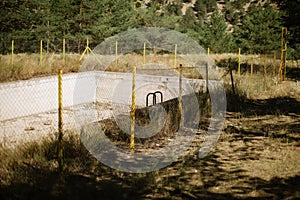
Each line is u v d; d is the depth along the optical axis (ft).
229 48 107.65
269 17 98.27
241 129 28.32
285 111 34.01
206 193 17.07
